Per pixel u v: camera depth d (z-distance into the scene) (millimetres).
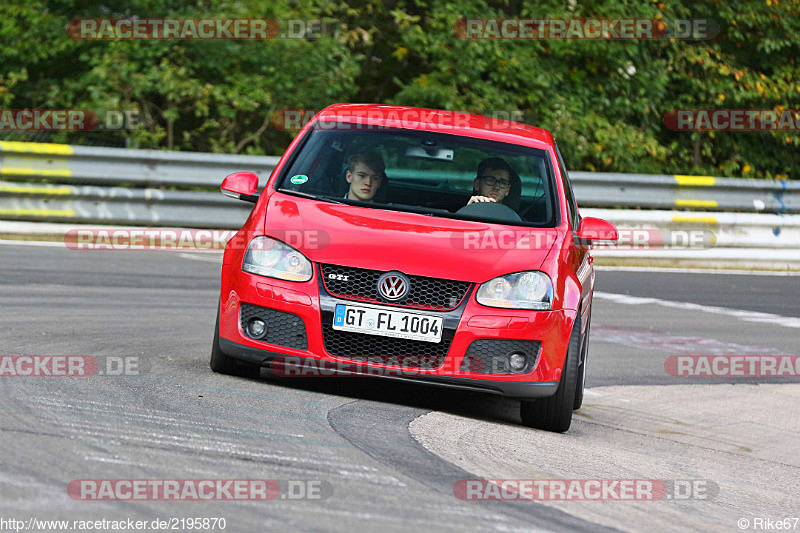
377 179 22516
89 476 12883
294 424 17359
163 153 48625
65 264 37219
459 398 23094
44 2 55188
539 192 23406
